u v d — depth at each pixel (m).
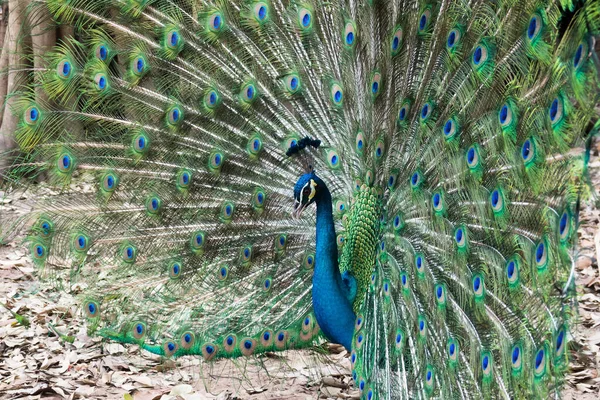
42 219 3.53
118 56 3.59
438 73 3.15
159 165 3.55
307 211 3.56
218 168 3.53
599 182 4.37
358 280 3.32
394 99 3.23
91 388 3.47
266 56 3.51
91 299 3.51
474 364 2.96
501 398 2.94
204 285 3.57
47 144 3.53
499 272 2.96
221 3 3.51
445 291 3.06
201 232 3.55
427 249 3.18
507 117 2.92
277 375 3.62
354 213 3.34
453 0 3.10
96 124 3.55
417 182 3.16
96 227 3.53
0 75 4.65
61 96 3.59
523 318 2.92
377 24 3.23
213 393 3.50
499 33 2.97
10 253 4.36
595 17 2.59
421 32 3.16
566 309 2.78
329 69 3.40
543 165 2.83
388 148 3.26
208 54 3.55
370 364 3.15
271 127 3.53
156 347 3.48
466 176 3.03
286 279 3.58
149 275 3.56
